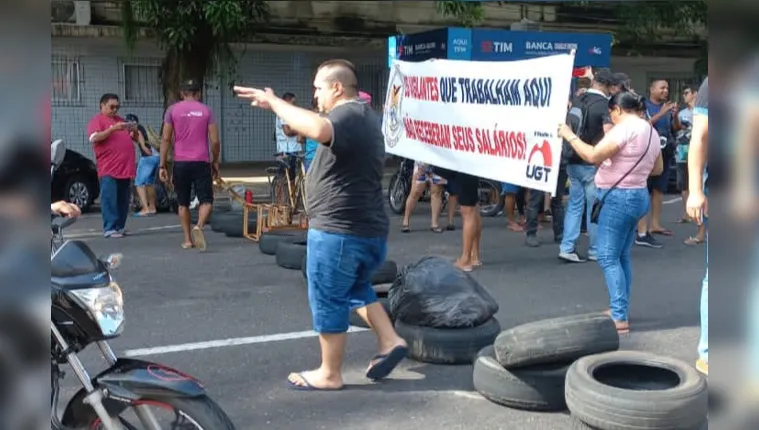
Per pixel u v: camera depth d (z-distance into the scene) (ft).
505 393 15.89
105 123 35.70
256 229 36.65
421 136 29.37
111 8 63.72
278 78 74.18
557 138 22.70
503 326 21.99
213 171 33.83
